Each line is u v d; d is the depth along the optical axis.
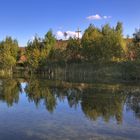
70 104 26.02
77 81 52.06
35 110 23.14
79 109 23.44
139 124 17.95
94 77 62.66
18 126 17.62
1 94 34.00
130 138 15.08
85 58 78.81
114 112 21.83
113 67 68.12
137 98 28.92
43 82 51.28
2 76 74.38
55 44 93.56
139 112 21.67
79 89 38.31
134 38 72.25
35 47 92.75
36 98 30.28
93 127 17.28
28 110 23.14
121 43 72.00
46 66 87.88
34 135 15.67
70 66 78.75
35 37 94.06
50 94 33.69
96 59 73.88
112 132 16.17
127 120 19.06
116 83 46.50
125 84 44.34
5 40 100.44
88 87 40.62
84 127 17.30
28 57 93.00
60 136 15.45
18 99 29.61
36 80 56.84
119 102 26.62
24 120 19.33
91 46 74.62
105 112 21.91
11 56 96.75
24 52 104.19
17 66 111.38
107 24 81.75
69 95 32.38
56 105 25.58
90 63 74.94
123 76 61.12
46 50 91.00
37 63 90.69
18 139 14.96
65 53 85.62
